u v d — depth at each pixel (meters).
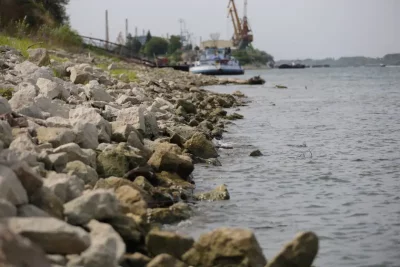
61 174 9.78
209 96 37.03
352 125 27.05
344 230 10.73
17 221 7.02
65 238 7.00
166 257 7.82
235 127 25.70
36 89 18.00
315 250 7.93
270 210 11.95
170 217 10.77
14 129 12.01
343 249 9.73
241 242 8.00
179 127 19.16
